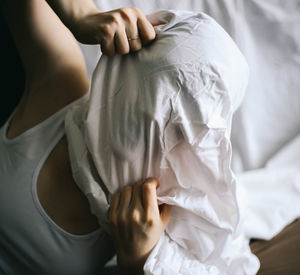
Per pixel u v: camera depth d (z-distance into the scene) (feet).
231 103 1.63
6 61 2.85
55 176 1.88
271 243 2.82
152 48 1.60
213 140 1.60
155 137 1.59
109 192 1.77
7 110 3.00
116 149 1.62
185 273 1.77
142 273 1.77
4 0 2.02
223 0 3.37
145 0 3.26
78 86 2.06
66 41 2.11
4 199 1.90
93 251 1.99
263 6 3.41
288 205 3.17
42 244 1.93
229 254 1.90
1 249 2.05
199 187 1.74
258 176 3.52
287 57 3.58
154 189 1.68
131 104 1.57
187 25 1.63
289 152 3.75
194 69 1.52
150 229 1.64
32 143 1.90
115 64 1.65
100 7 3.18
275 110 3.74
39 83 2.06
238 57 1.68
